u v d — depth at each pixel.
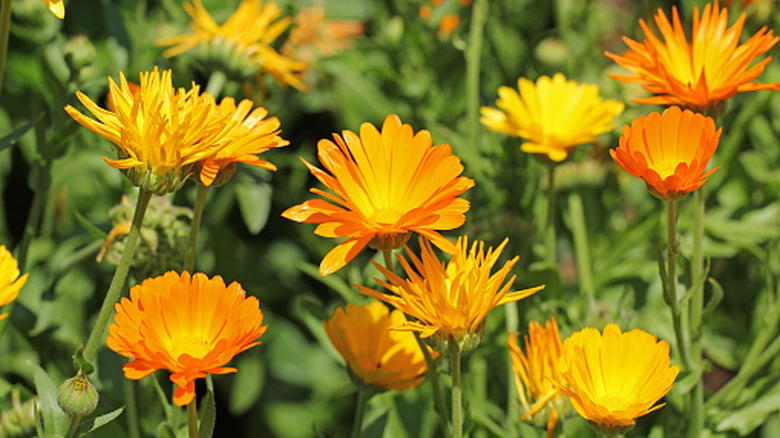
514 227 1.20
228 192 1.37
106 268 1.27
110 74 1.23
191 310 0.90
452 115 1.39
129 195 1.12
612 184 1.44
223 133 0.93
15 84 1.36
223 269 1.41
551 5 1.74
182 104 0.93
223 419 1.54
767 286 1.17
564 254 1.62
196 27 1.19
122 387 1.12
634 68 1.01
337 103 1.58
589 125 1.16
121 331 0.88
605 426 0.92
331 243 1.26
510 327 1.11
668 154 0.95
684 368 1.03
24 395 1.06
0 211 1.36
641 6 1.54
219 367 0.89
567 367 0.93
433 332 0.92
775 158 1.39
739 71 1.00
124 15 1.28
